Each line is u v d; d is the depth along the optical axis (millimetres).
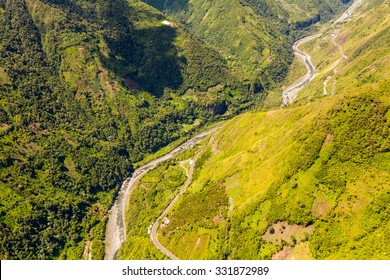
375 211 126312
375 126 144000
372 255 115688
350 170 141750
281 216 149125
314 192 145500
